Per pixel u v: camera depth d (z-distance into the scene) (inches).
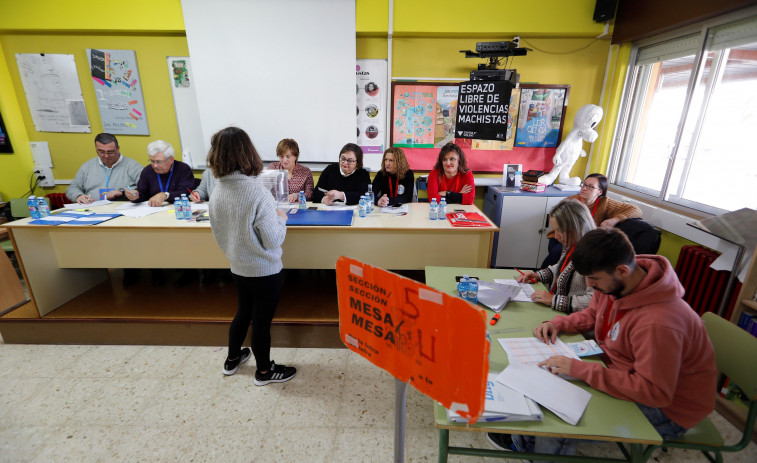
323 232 88.3
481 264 90.4
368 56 135.6
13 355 88.4
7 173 145.9
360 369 84.9
